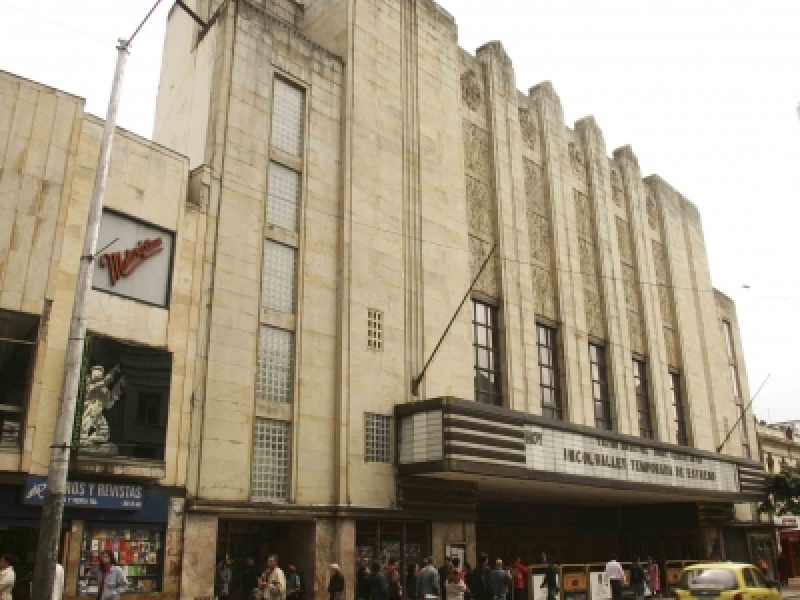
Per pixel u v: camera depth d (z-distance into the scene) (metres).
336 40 23.62
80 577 13.77
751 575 15.30
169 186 17.23
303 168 20.97
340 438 19.23
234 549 17.70
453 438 19.08
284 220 20.25
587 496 27.02
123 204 16.12
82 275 10.92
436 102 25.81
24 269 13.81
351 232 21.30
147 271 16.33
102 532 14.36
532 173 30.25
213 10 22.17
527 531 27.95
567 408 27.56
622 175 37.00
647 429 32.59
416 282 22.83
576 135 34.66
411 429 20.16
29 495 13.07
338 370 19.98
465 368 23.55
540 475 21.27
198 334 17.06
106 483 14.43
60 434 10.20
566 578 21.34
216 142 18.78
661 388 33.66
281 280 19.67
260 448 17.98
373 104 23.36
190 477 16.05
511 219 27.58
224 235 18.28
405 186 23.56
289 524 18.72
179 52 22.77
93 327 14.95
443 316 23.41
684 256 39.78
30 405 13.33
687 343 37.22
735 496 30.34
